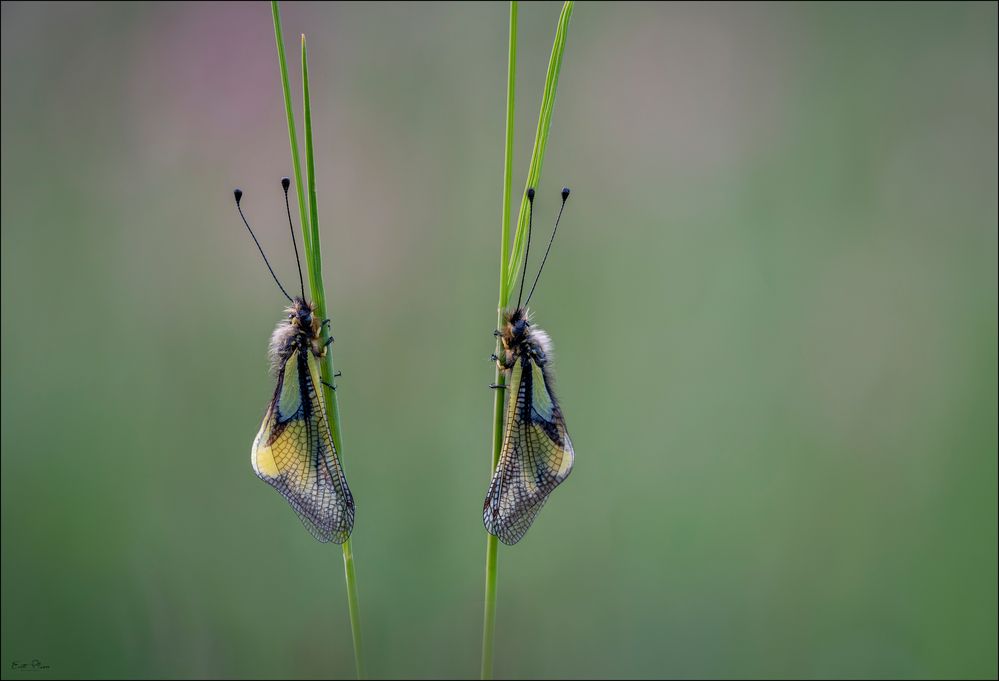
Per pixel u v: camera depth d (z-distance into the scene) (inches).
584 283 20.4
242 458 19.8
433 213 20.4
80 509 19.4
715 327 20.4
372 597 19.5
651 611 19.7
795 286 20.5
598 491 19.9
